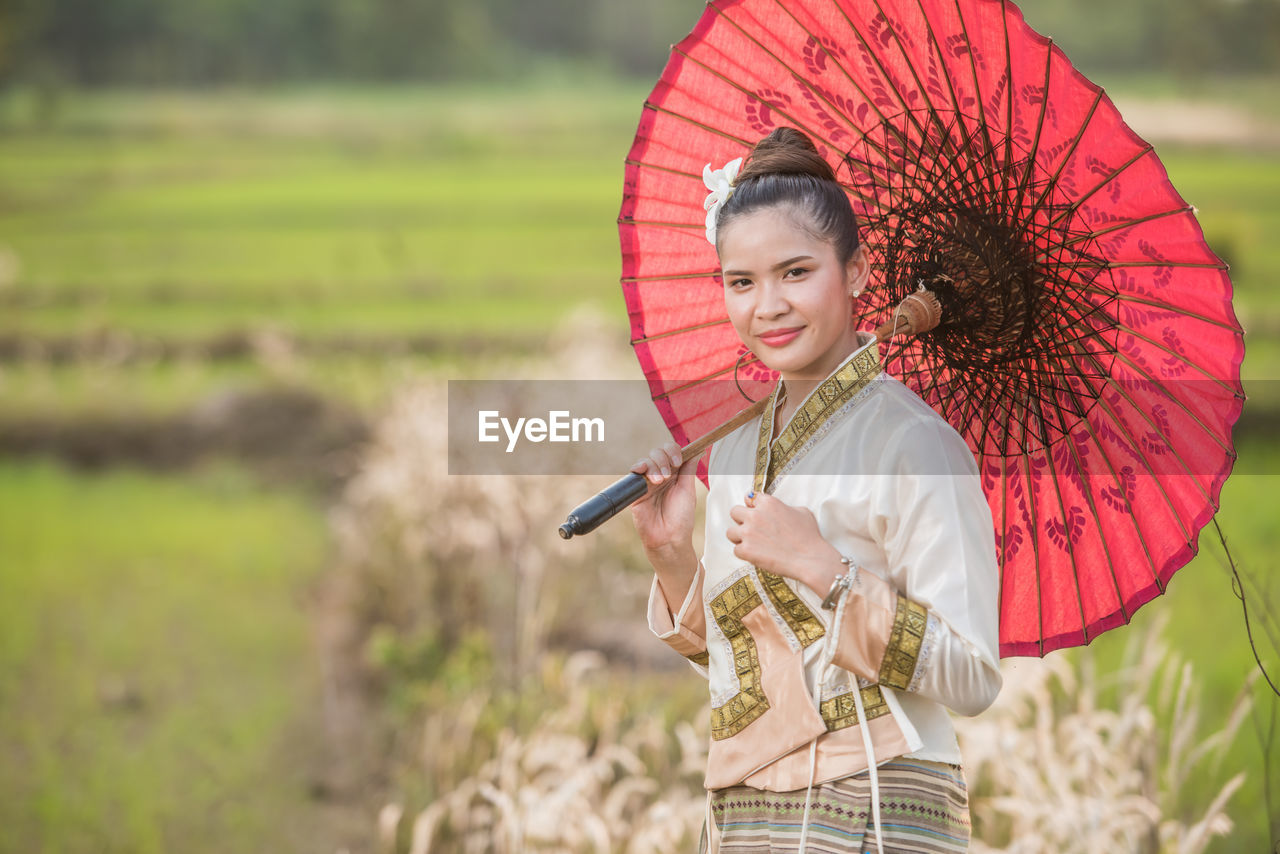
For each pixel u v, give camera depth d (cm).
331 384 1673
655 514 273
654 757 523
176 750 688
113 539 1157
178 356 2073
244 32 8912
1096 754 398
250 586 998
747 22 271
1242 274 2377
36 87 7250
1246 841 441
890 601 225
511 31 10125
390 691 730
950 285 255
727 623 255
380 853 541
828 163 260
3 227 3681
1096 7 8325
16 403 1627
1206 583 778
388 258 2991
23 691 777
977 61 240
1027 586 275
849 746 236
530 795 409
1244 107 6600
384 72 9150
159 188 4578
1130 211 237
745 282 244
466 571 788
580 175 4916
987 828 436
